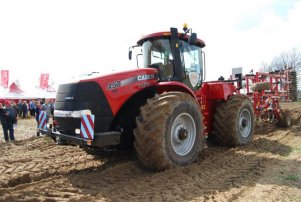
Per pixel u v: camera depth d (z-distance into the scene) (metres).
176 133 5.13
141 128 4.69
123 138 5.61
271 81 11.10
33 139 10.09
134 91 5.15
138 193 4.02
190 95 5.43
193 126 5.39
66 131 5.18
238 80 9.41
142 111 4.82
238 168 5.21
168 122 4.85
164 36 6.12
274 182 4.41
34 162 6.19
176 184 4.34
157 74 5.56
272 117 10.21
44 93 32.25
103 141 4.59
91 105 4.84
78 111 4.88
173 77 5.93
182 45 6.25
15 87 30.77
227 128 6.80
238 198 3.82
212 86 6.95
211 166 5.31
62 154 6.96
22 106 22.89
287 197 3.80
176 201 3.71
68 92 5.11
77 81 5.03
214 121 6.96
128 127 5.54
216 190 4.09
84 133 4.53
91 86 4.89
